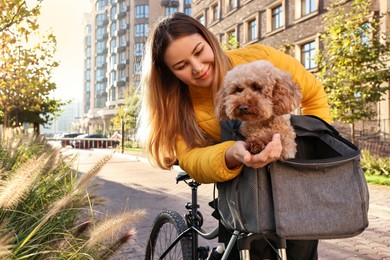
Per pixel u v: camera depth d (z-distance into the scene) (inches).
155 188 404.5
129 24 2876.5
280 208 59.6
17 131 192.9
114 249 83.0
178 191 381.7
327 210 60.6
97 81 3745.1
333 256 181.9
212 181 71.9
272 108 67.8
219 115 76.2
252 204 62.2
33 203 98.7
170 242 119.7
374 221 248.2
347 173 62.9
